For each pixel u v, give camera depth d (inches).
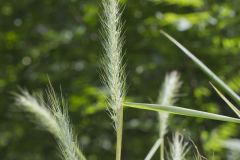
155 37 226.2
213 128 183.8
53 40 278.7
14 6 288.4
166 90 92.9
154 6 229.3
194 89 210.1
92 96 247.3
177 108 58.7
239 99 63.3
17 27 289.1
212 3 224.8
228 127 179.3
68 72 260.1
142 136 235.5
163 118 81.2
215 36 220.1
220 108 211.3
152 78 228.1
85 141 251.8
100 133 251.6
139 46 231.9
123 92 55.9
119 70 55.6
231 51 218.5
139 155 233.8
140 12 233.0
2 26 289.9
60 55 274.8
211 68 218.7
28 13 288.0
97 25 257.6
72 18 279.7
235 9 222.4
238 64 215.3
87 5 260.7
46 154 261.4
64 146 54.6
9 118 265.4
